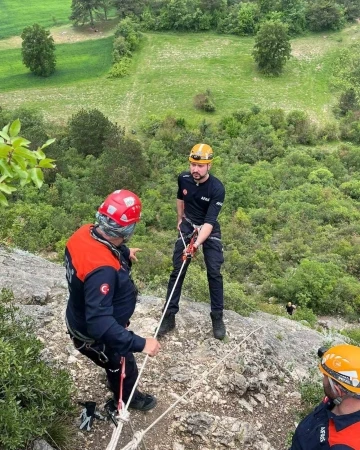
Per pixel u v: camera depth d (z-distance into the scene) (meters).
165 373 6.22
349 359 3.50
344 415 3.42
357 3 85.56
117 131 49.50
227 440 5.34
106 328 3.82
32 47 69.12
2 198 3.84
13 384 4.52
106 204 3.96
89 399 5.55
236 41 79.44
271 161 51.34
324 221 37.53
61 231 29.58
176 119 57.03
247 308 10.43
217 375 6.29
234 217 35.69
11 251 11.48
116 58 73.12
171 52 75.75
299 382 6.88
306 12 81.25
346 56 74.81
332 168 48.22
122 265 4.13
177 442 5.28
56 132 54.16
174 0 80.44
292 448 3.67
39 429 4.44
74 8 84.00
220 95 65.06
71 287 4.03
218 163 47.62
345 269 28.94
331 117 61.25
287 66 72.38
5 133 3.74
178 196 6.71
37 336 6.55
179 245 6.70
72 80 70.00
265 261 29.00
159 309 7.77
